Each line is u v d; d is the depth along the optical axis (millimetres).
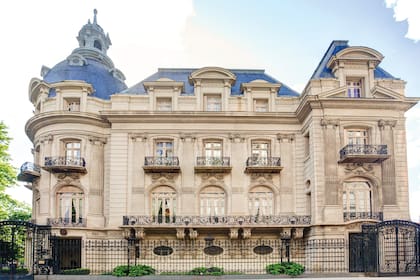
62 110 36969
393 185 34281
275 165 37406
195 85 38531
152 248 35469
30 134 40875
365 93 35875
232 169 37438
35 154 40219
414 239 28125
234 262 33781
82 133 37219
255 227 34906
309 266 34031
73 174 36844
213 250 35625
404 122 35375
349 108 35000
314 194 34000
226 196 37312
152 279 24984
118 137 37438
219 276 25922
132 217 35438
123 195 36531
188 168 37375
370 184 35125
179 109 38094
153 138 37688
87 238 35250
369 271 27094
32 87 40188
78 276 24922
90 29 47094
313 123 34750
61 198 37094
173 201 37250
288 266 28297
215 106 39000
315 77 37031
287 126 38438
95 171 37125
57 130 37188
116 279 24844
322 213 33500
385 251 30000
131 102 38125
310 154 35375
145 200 36688
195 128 37906
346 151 33719
